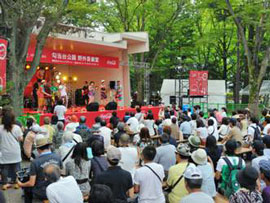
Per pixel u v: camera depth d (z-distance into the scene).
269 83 24.67
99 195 2.34
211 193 3.93
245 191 3.00
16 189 6.01
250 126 8.31
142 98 27.09
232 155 4.43
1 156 5.75
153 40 25.11
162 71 32.09
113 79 20.38
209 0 17.25
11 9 8.32
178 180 3.80
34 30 12.62
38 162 4.23
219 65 30.94
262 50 20.91
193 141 4.82
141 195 3.72
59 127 7.01
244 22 16.70
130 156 4.71
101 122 7.59
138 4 23.69
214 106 22.06
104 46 17.20
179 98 22.94
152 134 8.97
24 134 7.07
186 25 25.64
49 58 14.80
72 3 11.70
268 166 3.40
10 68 8.52
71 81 21.23
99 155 4.45
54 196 3.10
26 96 17.84
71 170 4.38
